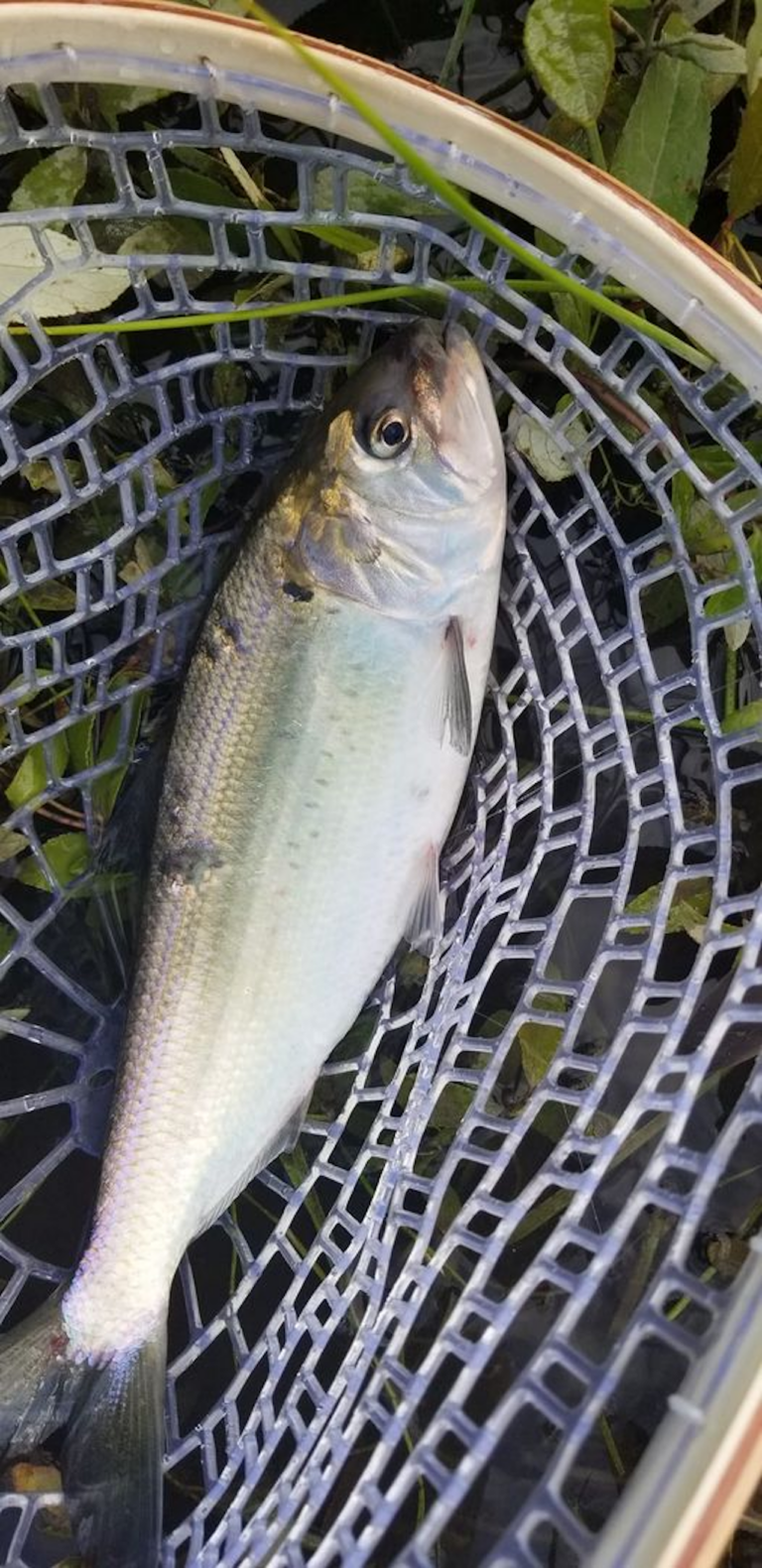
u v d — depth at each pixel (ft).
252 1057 1.08
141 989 1.08
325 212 0.90
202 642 1.06
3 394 1.07
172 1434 1.08
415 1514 1.16
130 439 1.22
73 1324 1.07
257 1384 1.24
